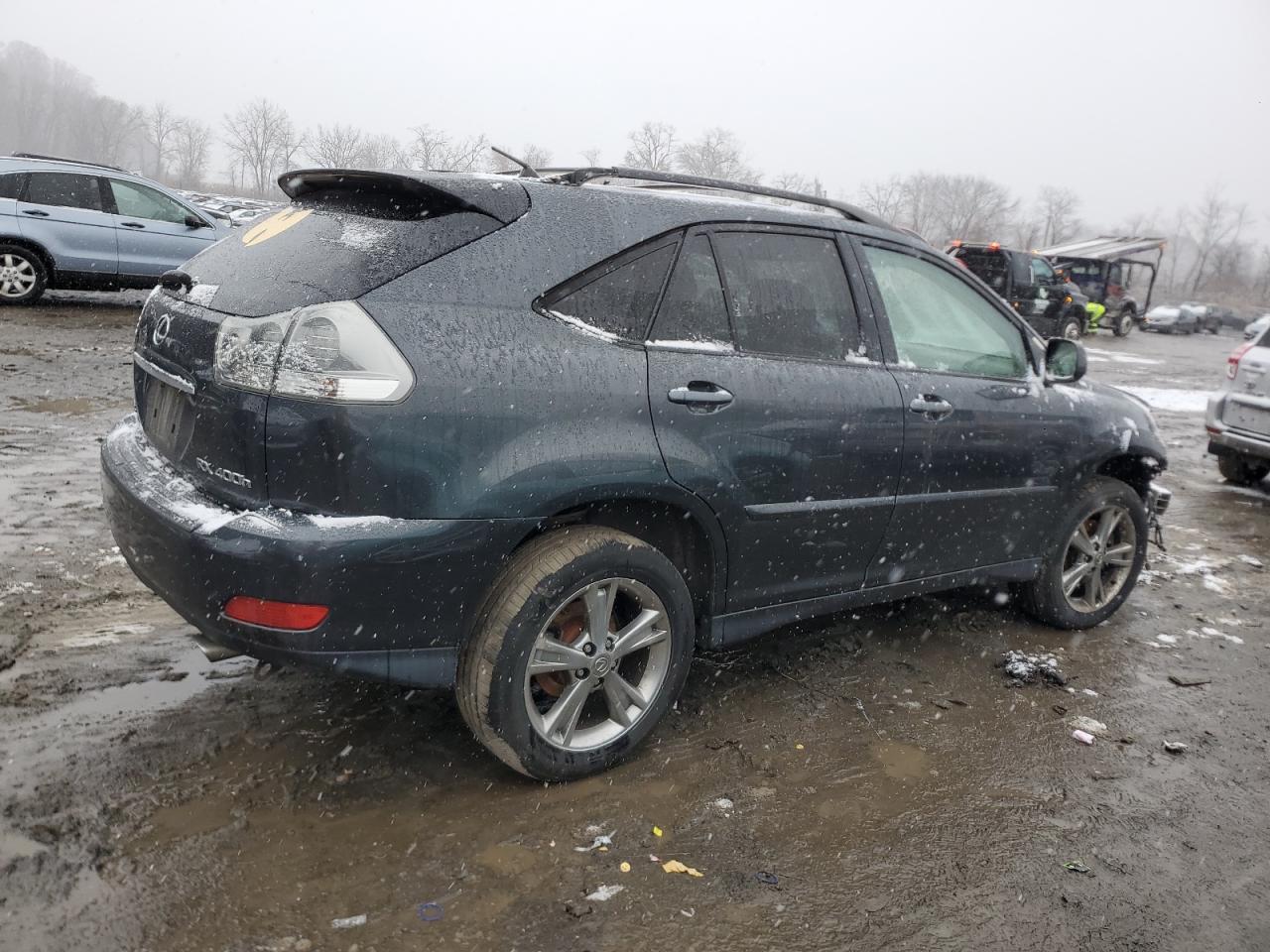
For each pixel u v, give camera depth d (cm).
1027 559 437
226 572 248
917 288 386
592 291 288
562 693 291
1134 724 374
